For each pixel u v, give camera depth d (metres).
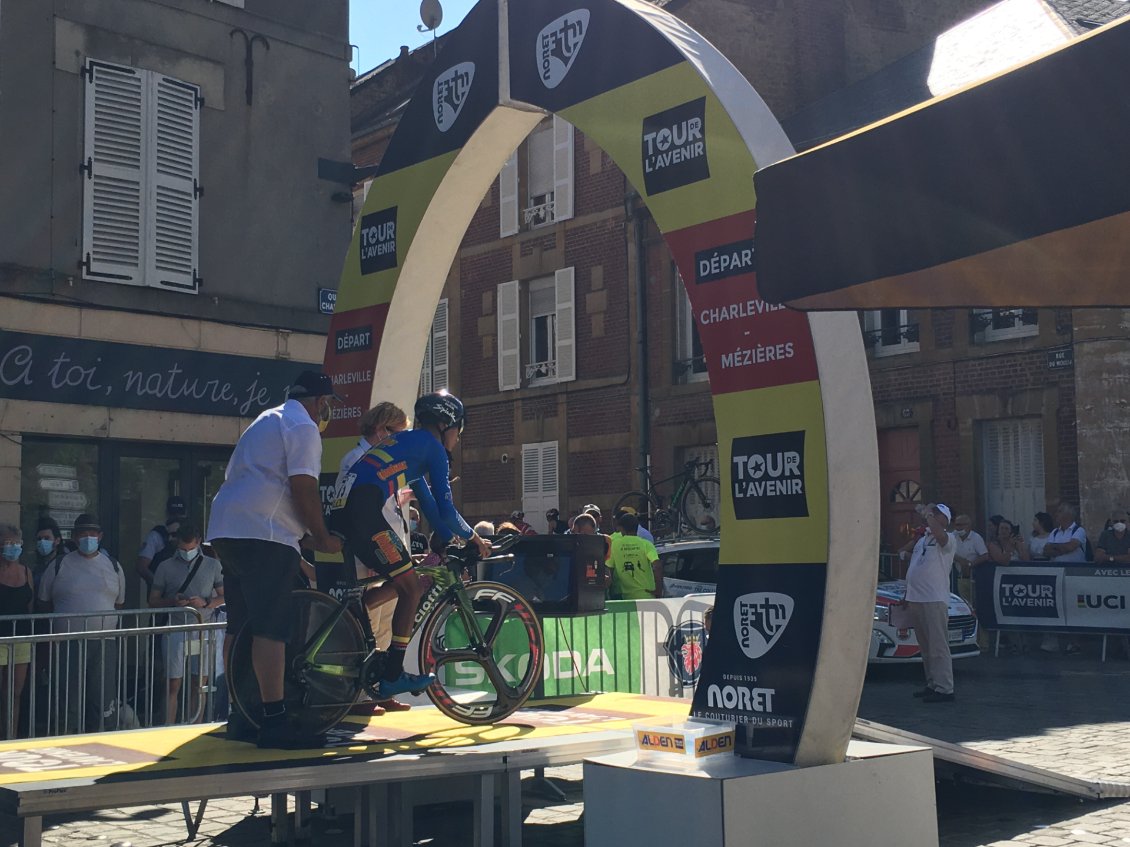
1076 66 2.99
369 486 6.14
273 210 13.83
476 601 6.69
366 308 8.14
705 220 5.52
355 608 6.13
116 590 10.27
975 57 21.20
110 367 12.41
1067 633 15.70
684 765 5.02
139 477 12.78
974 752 6.25
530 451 26.20
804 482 5.06
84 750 5.62
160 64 12.98
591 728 6.30
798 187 3.72
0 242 11.70
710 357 5.45
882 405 20.28
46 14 12.12
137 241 12.65
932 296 3.91
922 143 3.35
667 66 5.78
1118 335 17.09
